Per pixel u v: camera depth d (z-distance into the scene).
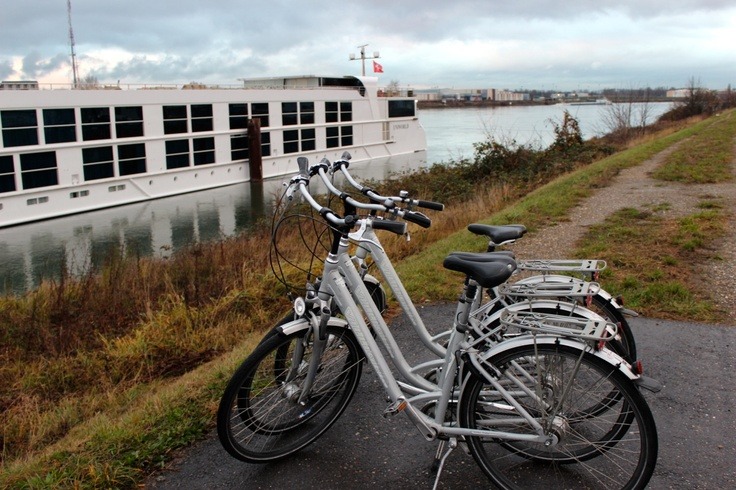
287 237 11.80
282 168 43.16
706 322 5.14
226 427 3.18
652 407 3.80
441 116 129.12
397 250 9.42
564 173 18.69
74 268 15.94
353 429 3.68
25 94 28.69
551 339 2.83
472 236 8.88
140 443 3.56
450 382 3.06
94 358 6.72
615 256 7.08
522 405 2.98
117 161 33.00
